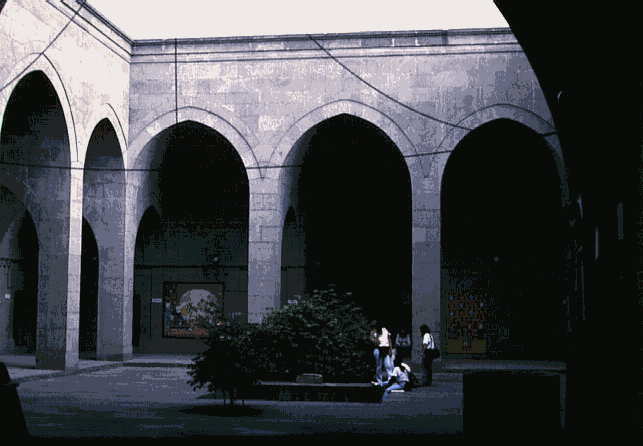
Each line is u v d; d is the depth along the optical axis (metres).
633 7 7.40
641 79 6.96
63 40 19.48
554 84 12.48
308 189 27.50
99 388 16.91
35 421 10.65
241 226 27.72
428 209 22.06
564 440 7.53
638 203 7.09
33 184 19.88
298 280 26.94
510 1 10.92
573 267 14.38
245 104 23.19
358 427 10.59
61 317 19.66
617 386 7.71
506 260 26.81
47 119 19.59
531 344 26.22
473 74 22.20
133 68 23.70
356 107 22.66
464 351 26.62
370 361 17.56
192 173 27.89
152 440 8.66
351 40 22.81
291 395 15.88
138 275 27.83
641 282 6.89
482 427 6.49
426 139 22.27
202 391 16.64
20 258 26.45
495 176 27.16
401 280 27.33
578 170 11.62
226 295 27.52
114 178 23.25
